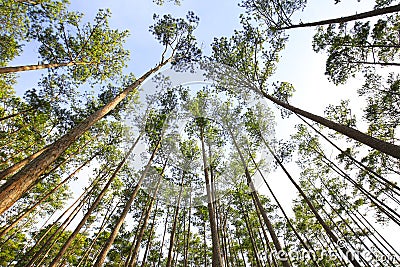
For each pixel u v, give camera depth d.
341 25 9.71
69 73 10.33
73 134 4.56
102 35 10.28
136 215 13.78
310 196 16.03
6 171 6.64
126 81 11.21
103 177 13.09
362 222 14.53
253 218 14.86
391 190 12.13
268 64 10.57
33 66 8.22
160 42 9.97
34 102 10.30
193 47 10.00
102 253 6.90
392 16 9.35
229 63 9.70
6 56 9.73
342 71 10.47
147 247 12.30
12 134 10.46
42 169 3.55
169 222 15.38
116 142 12.09
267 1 9.48
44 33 9.32
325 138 12.81
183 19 9.93
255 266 16.33
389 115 11.27
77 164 12.57
